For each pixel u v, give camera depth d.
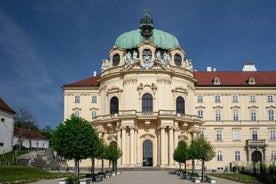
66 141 39.09
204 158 53.12
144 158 84.81
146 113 84.56
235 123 95.12
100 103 94.69
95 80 99.94
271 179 48.94
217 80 97.06
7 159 82.50
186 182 47.50
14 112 98.12
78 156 39.62
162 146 82.38
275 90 96.12
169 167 80.69
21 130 119.31
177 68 90.81
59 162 85.38
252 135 94.69
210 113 95.44
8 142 94.50
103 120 87.31
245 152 94.19
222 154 94.06
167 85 87.94
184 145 66.94
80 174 60.66
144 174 63.91
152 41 92.69
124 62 90.06
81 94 96.31
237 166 78.31
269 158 93.56
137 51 91.12
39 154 91.38
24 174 54.50
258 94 96.12
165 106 86.75
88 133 40.25
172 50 92.31
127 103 87.06
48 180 49.88
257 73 102.31
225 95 96.25
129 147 83.06
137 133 85.31
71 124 39.97
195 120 88.25
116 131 86.06
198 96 96.31
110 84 90.94
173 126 83.62
